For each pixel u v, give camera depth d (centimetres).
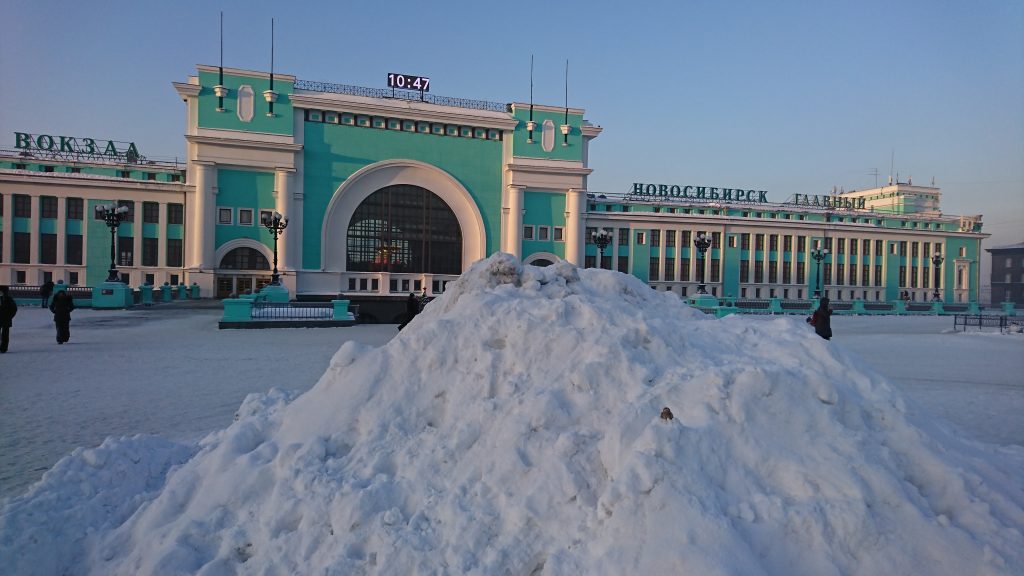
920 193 6775
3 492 492
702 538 277
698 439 326
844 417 365
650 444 318
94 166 4219
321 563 310
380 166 4369
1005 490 356
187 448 520
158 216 4119
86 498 408
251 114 4066
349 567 302
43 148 4262
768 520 298
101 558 349
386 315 3011
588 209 5231
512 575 295
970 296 5950
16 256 3962
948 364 1438
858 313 4566
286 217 4088
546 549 302
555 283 564
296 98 4138
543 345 432
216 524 350
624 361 405
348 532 321
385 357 451
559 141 4831
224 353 1420
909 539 299
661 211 5353
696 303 3591
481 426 379
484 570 291
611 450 334
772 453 331
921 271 5859
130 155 4400
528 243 4816
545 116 4806
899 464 346
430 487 348
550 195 4866
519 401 385
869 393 406
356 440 404
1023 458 473
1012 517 327
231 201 4056
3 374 1073
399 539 309
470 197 4619
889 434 363
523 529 310
